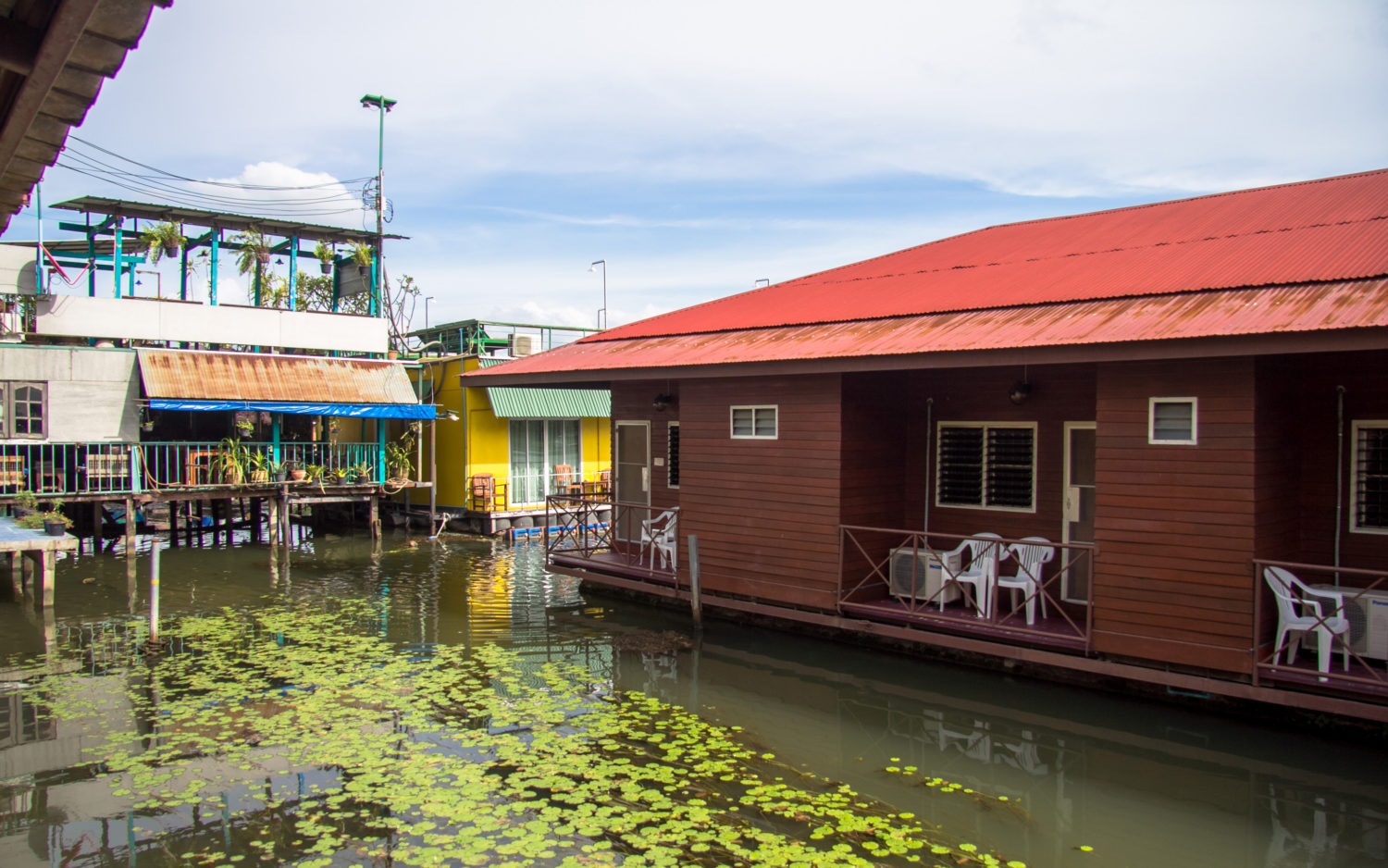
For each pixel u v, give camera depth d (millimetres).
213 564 18312
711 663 10820
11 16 2771
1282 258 9344
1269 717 8227
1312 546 9000
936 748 8203
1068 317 9539
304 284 29625
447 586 15938
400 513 24219
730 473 12352
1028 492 10953
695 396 12867
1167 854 6262
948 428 11672
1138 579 8719
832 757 7961
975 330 9969
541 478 23891
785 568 11641
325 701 9305
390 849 6199
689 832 6461
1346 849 6340
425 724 8656
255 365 21047
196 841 6328
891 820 6719
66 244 24969
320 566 18078
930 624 10305
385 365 22781
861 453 11312
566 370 13938
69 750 7969
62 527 14094
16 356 17922
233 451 19984
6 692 9648
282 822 6605
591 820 6625
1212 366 8258
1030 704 9180
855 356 10195
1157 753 8008
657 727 8617
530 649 11484
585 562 14523
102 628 12609
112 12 2611
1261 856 6234
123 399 19109
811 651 11039
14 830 6504
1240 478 8102
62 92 3146
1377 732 7797
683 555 13031
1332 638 8055
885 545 11711
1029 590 9969
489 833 6418
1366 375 8711
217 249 22266
